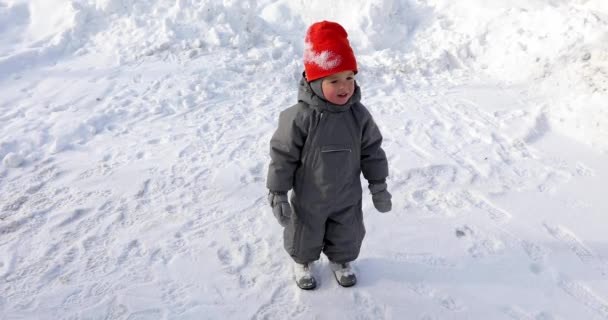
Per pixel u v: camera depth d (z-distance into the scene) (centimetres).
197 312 233
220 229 293
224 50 561
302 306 238
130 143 390
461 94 477
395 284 251
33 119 419
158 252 273
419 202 320
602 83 410
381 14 619
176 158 369
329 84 190
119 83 489
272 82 505
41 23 607
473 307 237
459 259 269
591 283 250
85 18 602
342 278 246
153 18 604
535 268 262
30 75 504
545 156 368
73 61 535
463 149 382
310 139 202
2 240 280
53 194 324
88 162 362
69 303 238
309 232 226
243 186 336
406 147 386
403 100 470
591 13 479
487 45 547
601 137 379
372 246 278
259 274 258
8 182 335
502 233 288
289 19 659
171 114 439
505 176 346
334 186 212
